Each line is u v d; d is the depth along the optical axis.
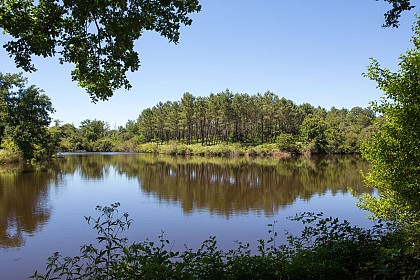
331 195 20.97
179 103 91.69
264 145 70.56
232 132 82.88
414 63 6.53
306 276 4.10
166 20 5.06
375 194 20.81
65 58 5.14
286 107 78.81
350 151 69.06
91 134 108.88
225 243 11.41
